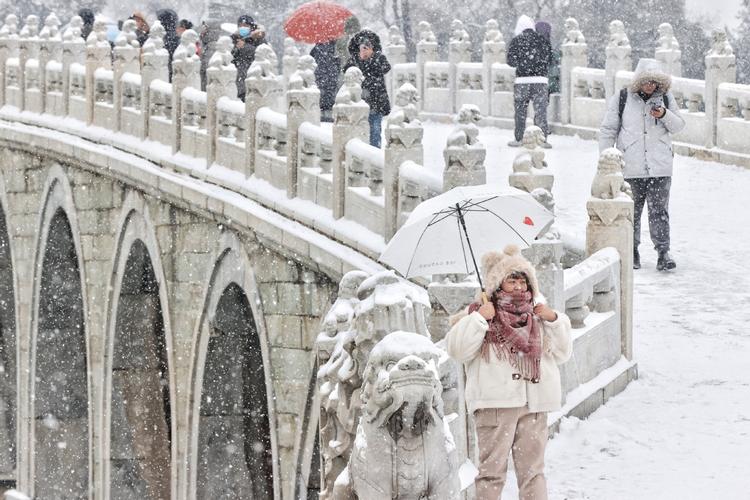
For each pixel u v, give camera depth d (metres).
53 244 37.56
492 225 11.05
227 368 28.02
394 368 8.56
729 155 31.50
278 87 24.78
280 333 23.98
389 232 18.39
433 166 29.23
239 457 28.55
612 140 20.98
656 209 20.92
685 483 11.86
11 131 37.56
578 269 14.91
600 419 13.80
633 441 13.13
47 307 38.56
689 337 17.00
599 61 72.38
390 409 8.65
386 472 8.88
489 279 9.98
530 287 9.98
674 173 30.45
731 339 16.83
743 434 13.20
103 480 33.94
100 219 33.53
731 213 25.45
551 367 10.11
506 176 27.66
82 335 39.12
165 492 34.06
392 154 18.16
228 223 24.89
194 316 28.23
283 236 22.16
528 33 34.19
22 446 39.62
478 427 10.22
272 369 24.31
